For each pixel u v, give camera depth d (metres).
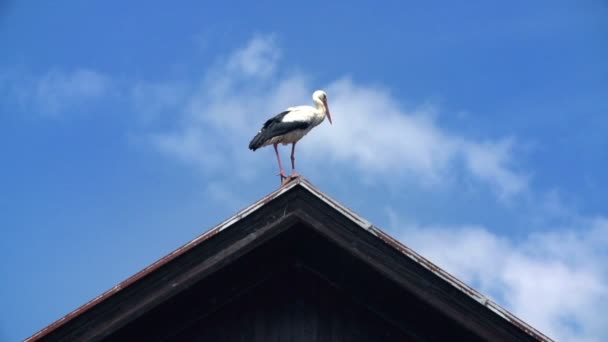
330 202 9.29
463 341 9.66
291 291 9.77
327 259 9.77
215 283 9.66
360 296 9.73
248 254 9.56
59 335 9.05
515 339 9.08
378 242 9.27
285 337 9.61
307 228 9.52
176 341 9.71
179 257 9.16
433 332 9.70
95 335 9.05
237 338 9.63
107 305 9.09
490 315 9.11
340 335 9.63
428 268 9.17
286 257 9.81
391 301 9.70
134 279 9.08
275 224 9.29
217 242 9.23
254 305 9.73
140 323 9.59
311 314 9.70
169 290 9.14
